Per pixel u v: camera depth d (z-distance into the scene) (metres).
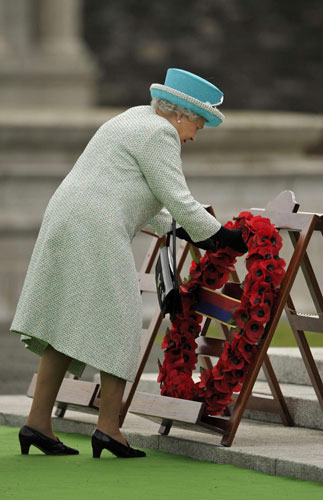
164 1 108.00
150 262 22.53
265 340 19.41
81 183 19.16
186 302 20.28
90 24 107.38
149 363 35.03
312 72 108.62
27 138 50.59
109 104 107.00
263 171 51.44
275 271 19.31
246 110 107.81
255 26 108.50
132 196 19.09
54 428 22.58
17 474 18.19
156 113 19.75
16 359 36.69
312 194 52.12
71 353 18.94
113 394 19.34
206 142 52.75
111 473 18.27
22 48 69.19
